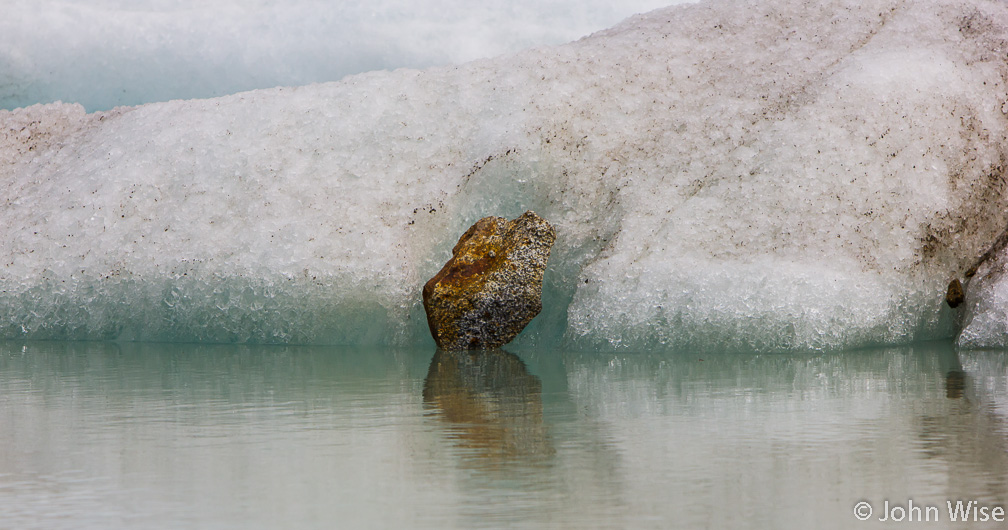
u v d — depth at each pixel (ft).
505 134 115.24
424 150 116.67
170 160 118.93
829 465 46.65
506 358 93.50
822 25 126.82
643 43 128.26
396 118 119.55
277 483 44.14
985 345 97.76
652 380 76.64
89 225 114.11
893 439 52.42
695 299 96.99
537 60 124.88
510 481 44.06
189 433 55.42
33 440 53.78
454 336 100.89
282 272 104.99
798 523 38.04
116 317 109.60
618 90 120.78
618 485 43.24
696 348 97.04
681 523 37.96
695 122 116.06
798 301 95.76
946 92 114.21
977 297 101.45
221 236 109.29
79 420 59.67
